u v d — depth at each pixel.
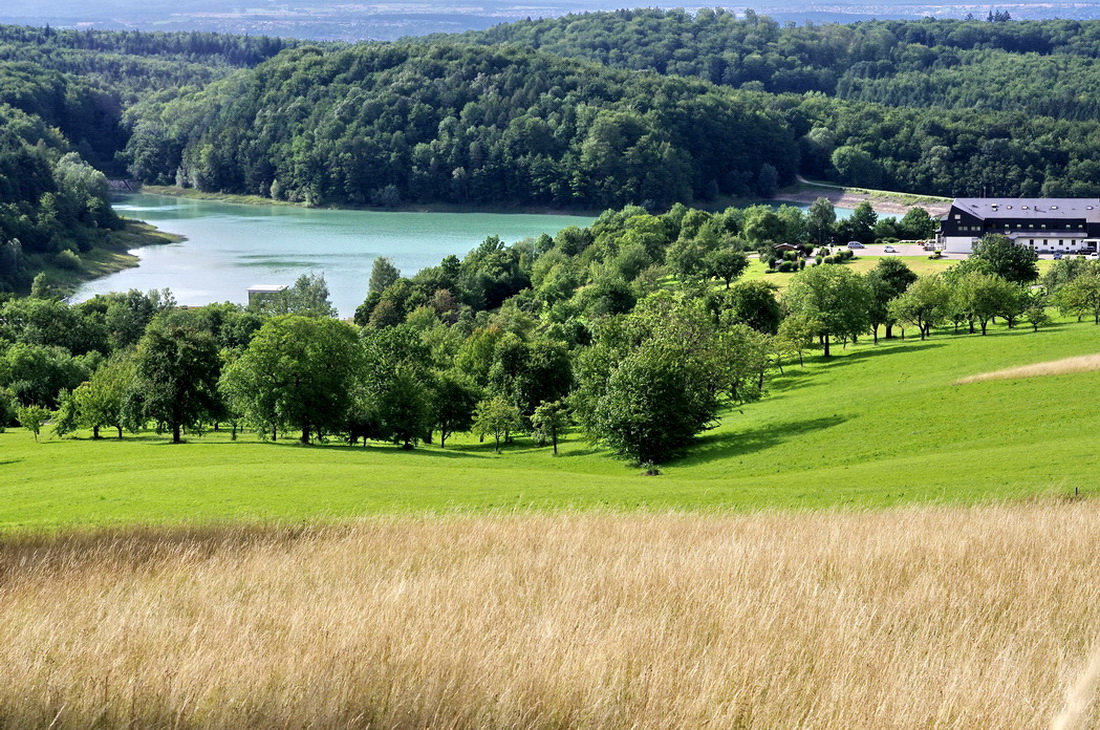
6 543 30.70
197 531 32.12
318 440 83.56
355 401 79.00
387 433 78.50
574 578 20.81
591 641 15.48
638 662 14.80
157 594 20.45
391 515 35.16
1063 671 14.46
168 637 16.39
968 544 23.58
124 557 26.45
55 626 16.95
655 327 78.00
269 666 14.33
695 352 72.31
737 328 82.88
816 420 67.38
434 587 19.86
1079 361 68.44
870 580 20.38
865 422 63.91
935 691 13.64
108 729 12.57
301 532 30.98
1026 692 13.59
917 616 17.80
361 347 80.06
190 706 13.09
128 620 17.56
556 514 33.78
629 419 63.47
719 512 36.19
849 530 26.59
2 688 13.56
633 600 18.98
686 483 50.72
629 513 35.41
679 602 18.86
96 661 14.92
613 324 83.56
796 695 13.73
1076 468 41.97
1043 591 19.14
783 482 48.78
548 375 90.12
